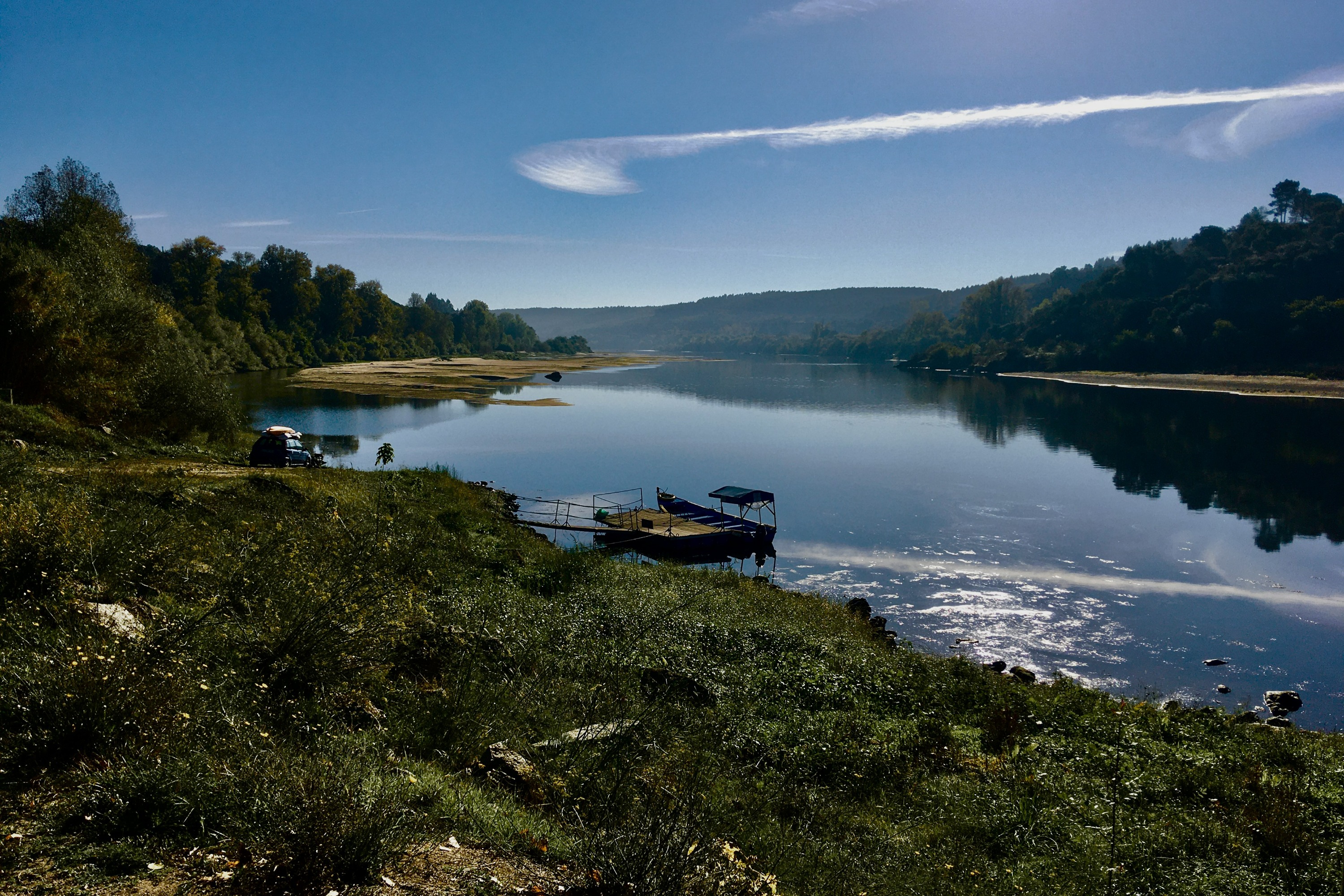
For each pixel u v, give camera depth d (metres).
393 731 7.02
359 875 4.27
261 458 27.47
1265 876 7.32
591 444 56.31
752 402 91.94
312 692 6.91
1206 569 28.45
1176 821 8.62
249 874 4.02
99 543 8.52
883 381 133.00
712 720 9.92
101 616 6.84
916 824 8.19
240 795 4.71
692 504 35.72
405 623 8.64
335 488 20.25
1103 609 24.38
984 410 81.50
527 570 17.25
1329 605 24.91
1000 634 22.28
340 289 149.25
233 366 102.62
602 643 12.51
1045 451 54.47
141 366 30.53
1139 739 11.62
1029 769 9.86
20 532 7.53
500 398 89.56
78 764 4.74
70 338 26.78
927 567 28.66
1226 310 124.31
